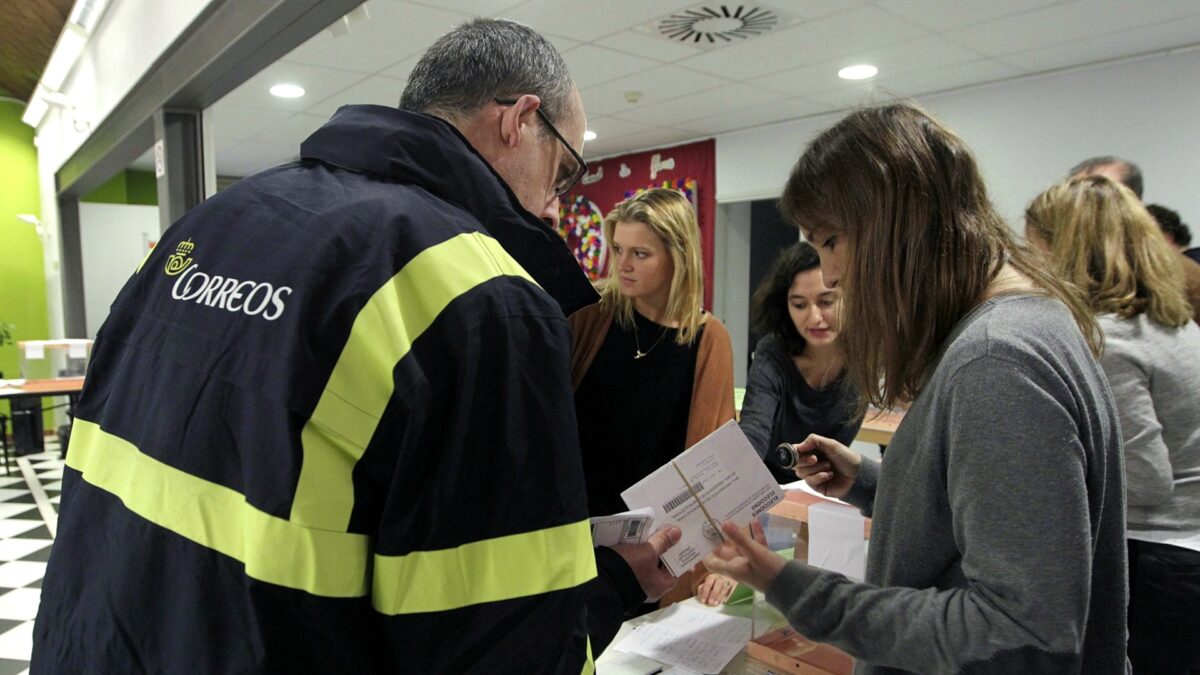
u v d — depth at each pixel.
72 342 4.96
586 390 1.57
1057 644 0.58
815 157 0.75
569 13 3.12
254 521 0.54
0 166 6.52
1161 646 1.37
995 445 0.60
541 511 0.59
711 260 5.79
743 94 4.41
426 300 0.58
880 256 0.70
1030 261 0.73
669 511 0.90
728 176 5.61
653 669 1.04
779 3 2.99
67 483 0.75
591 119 5.11
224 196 0.72
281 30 1.98
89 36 4.06
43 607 0.71
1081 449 0.60
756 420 1.69
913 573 0.72
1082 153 3.84
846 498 1.09
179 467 0.60
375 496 0.56
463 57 0.77
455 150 0.69
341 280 0.58
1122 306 1.36
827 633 0.74
